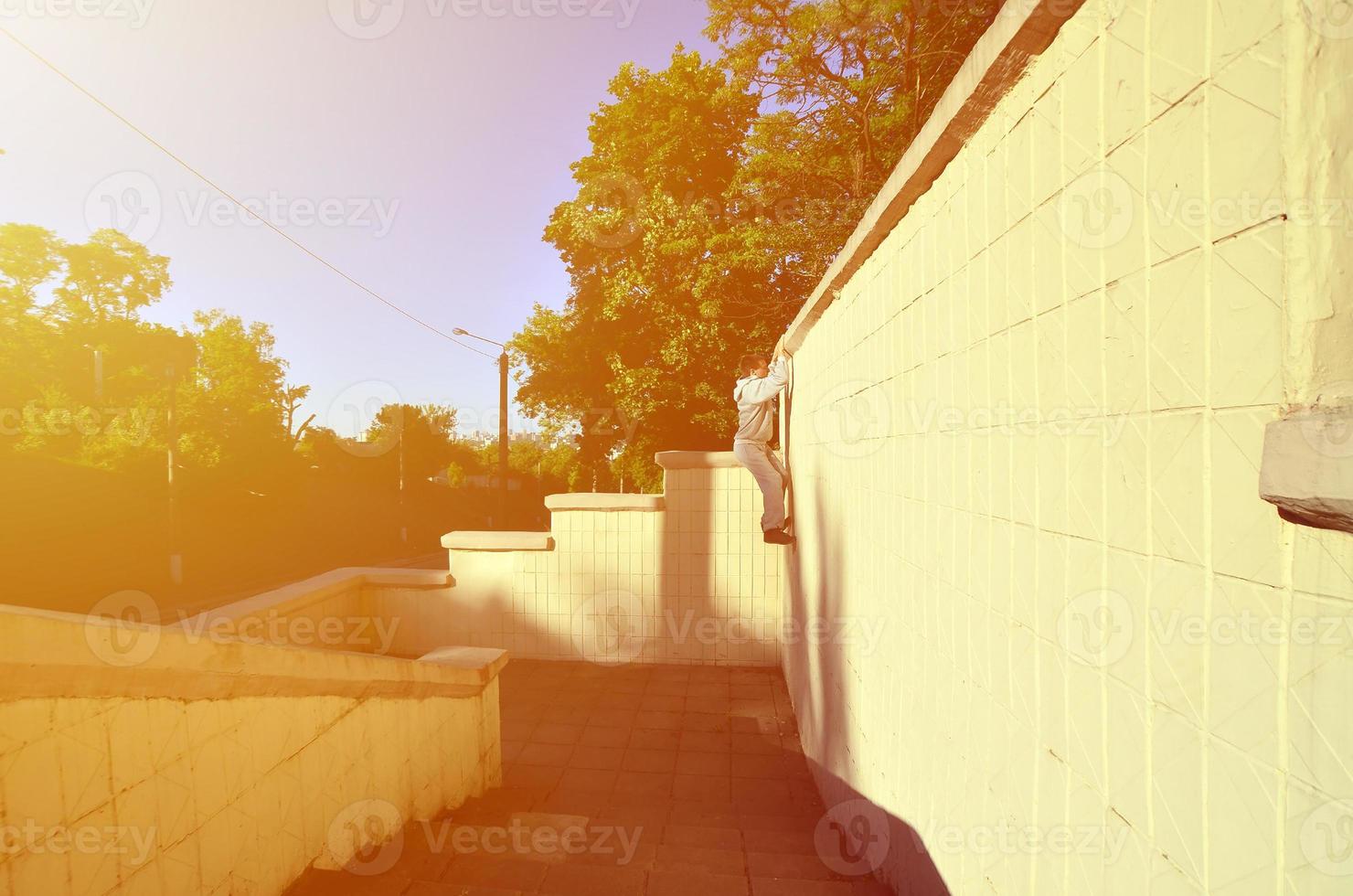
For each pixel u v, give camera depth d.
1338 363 0.74
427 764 3.38
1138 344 1.12
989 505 1.73
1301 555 0.80
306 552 24.30
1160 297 1.06
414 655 7.22
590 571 7.14
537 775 4.64
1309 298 0.77
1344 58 0.75
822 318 4.28
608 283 14.74
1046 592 1.44
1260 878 0.87
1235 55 0.89
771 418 5.87
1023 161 1.53
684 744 5.18
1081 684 1.31
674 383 14.16
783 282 13.54
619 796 4.34
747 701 6.05
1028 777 1.53
